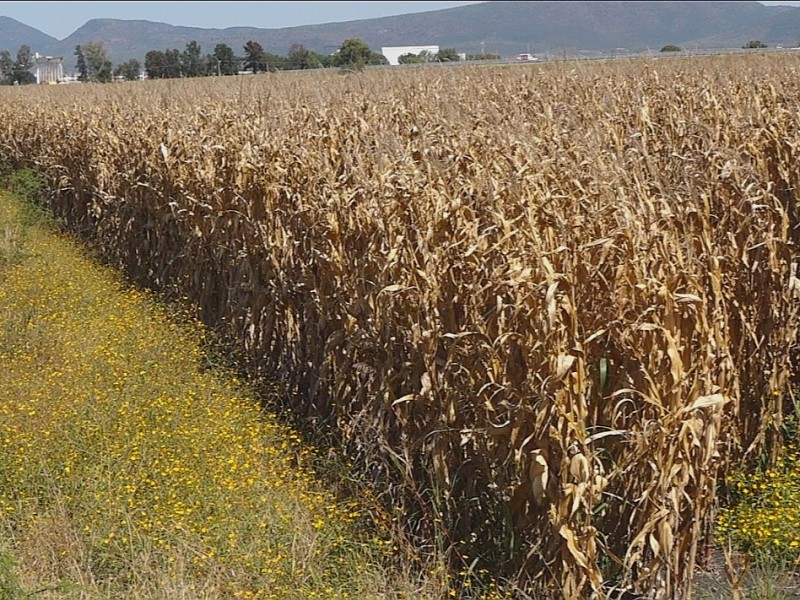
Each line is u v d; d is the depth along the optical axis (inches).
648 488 198.2
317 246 295.9
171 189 454.3
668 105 474.0
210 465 262.1
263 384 340.2
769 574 207.0
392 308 247.4
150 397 315.6
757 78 588.4
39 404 311.0
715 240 241.6
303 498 247.9
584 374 196.7
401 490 242.1
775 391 249.9
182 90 764.6
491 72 770.8
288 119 429.1
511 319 207.3
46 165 719.7
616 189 220.1
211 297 413.1
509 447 208.5
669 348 192.7
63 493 251.3
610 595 209.2
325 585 212.7
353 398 274.8
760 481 243.3
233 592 209.6
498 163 272.8
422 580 217.9
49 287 478.9
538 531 206.7
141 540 225.8
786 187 289.7
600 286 205.9
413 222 251.0
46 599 203.0
